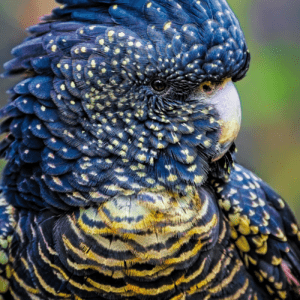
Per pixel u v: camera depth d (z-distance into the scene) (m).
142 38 3.27
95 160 3.28
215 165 3.32
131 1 3.27
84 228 3.28
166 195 3.29
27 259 3.29
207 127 3.29
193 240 3.29
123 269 3.28
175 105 3.28
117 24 3.27
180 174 3.29
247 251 3.34
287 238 3.37
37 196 3.29
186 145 3.29
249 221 3.34
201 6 3.28
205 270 3.29
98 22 3.28
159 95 3.28
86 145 3.28
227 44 3.28
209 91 3.29
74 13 3.29
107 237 3.28
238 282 3.32
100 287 3.28
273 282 3.35
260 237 3.34
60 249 3.28
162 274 3.28
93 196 3.28
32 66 3.28
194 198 3.29
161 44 3.27
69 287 3.28
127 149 3.28
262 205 3.34
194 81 3.28
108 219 3.27
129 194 3.28
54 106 3.28
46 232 3.29
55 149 3.28
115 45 3.27
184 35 3.27
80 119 3.28
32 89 3.28
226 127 3.29
